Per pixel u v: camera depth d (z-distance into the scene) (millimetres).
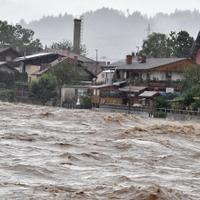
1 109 107875
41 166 42406
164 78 162750
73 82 178750
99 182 37406
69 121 90125
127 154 53531
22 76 194750
